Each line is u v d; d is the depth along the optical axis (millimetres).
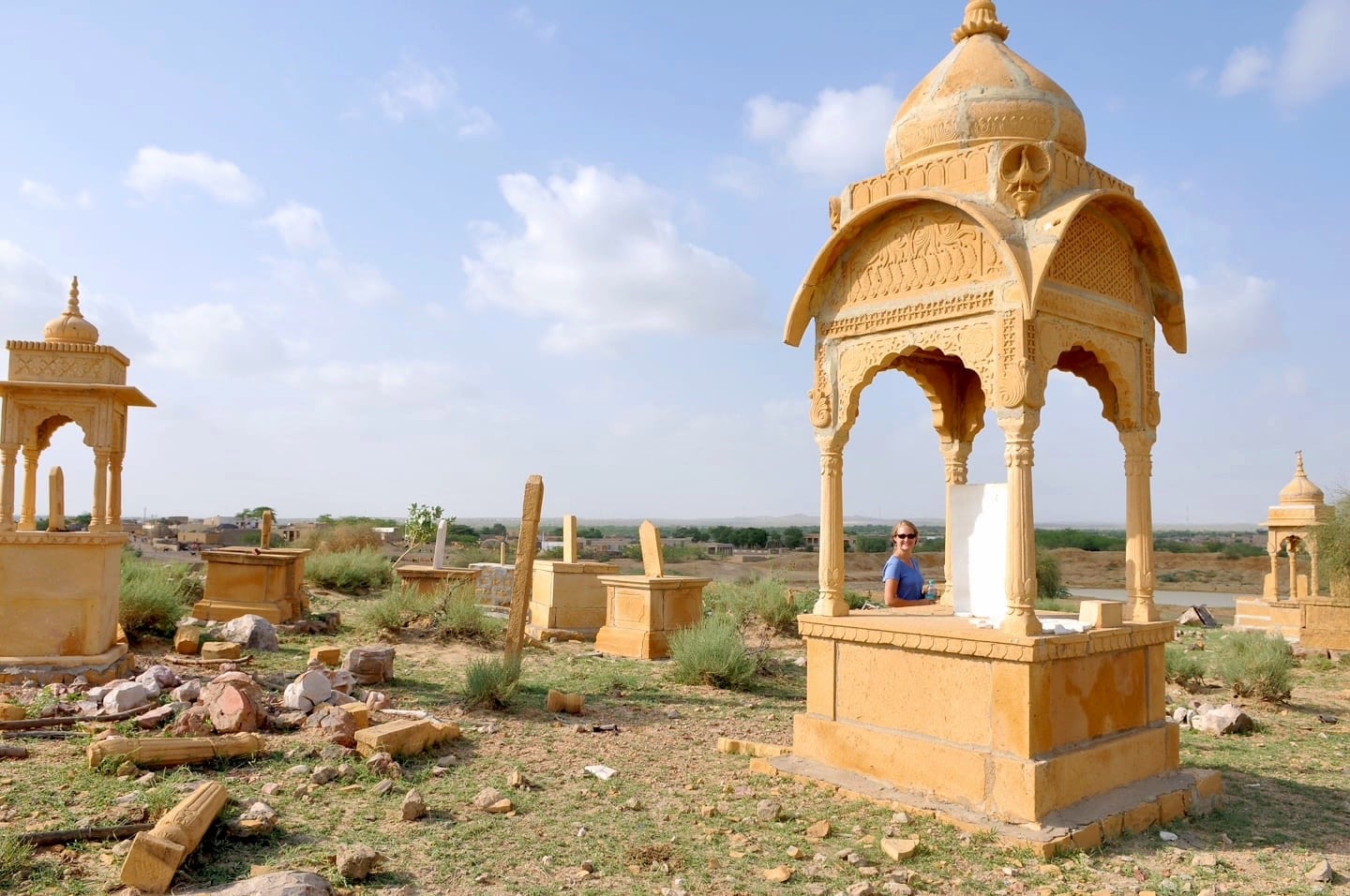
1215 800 6820
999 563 7039
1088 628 6488
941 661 6355
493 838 5492
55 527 10945
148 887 4445
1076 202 6254
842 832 5746
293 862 4898
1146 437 7191
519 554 10289
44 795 5676
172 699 8008
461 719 8695
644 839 5574
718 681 11445
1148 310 7402
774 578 21359
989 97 6863
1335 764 8281
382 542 35250
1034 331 6242
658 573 13734
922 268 6902
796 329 7629
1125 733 6637
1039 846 5402
